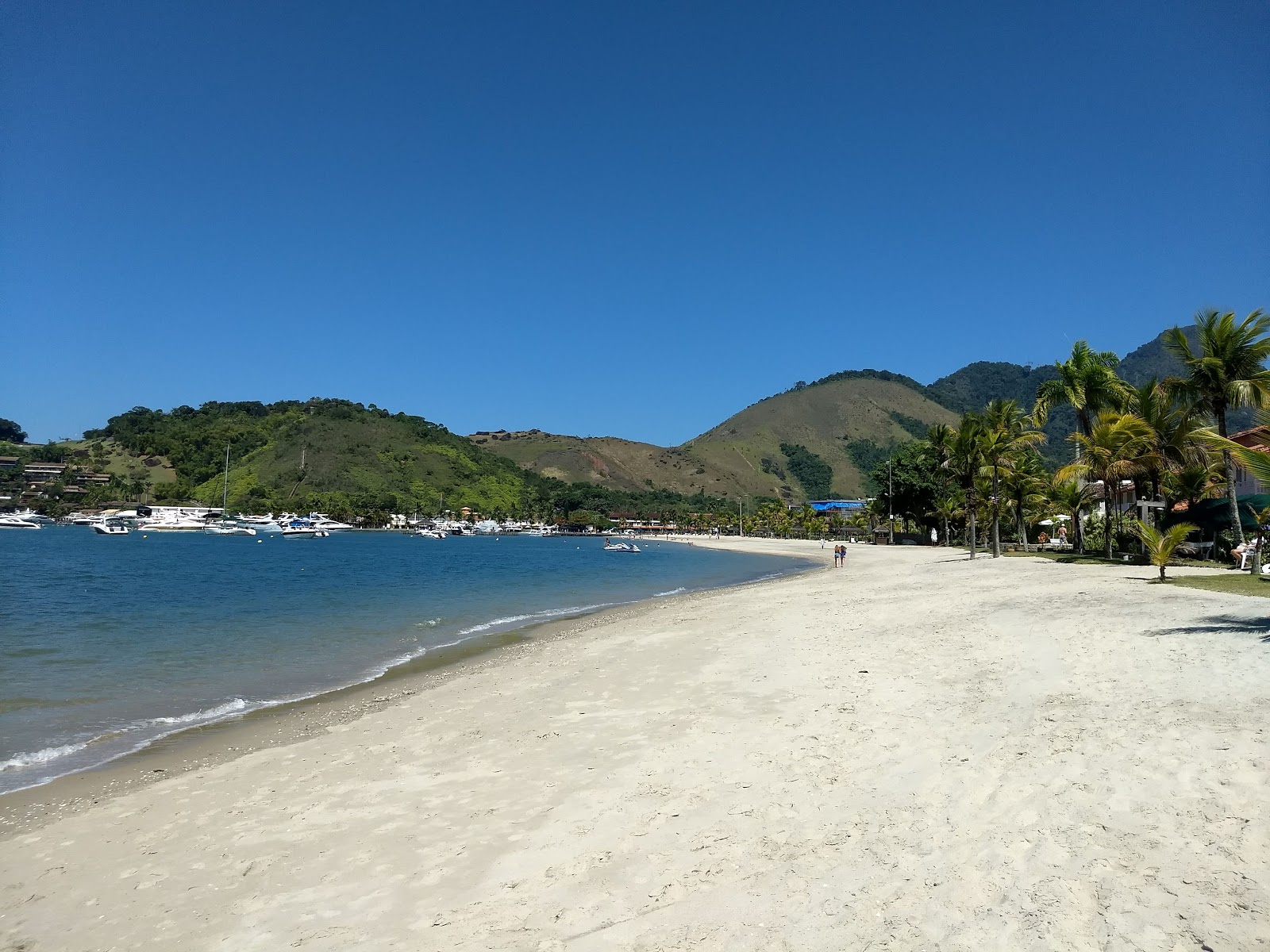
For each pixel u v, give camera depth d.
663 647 17.17
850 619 19.64
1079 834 5.62
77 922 5.79
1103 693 9.36
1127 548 39.31
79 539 108.31
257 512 162.12
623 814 7.08
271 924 5.54
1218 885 4.73
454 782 8.44
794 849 5.98
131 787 9.12
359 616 27.83
